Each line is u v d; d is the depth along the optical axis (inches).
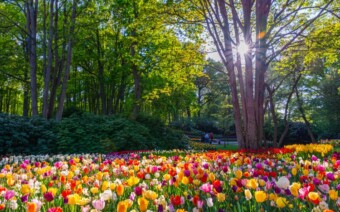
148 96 730.2
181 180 130.9
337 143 952.3
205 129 2111.2
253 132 452.1
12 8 1047.0
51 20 841.5
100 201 90.1
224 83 2183.8
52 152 549.6
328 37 496.1
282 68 670.5
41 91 1430.9
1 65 890.7
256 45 457.1
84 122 625.3
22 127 548.7
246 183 117.7
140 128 647.8
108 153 537.3
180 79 652.7
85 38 1067.9
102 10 863.1
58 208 85.7
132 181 122.3
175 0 508.4
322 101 1207.6
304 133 1203.9
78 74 1343.5
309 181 136.9
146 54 940.0
